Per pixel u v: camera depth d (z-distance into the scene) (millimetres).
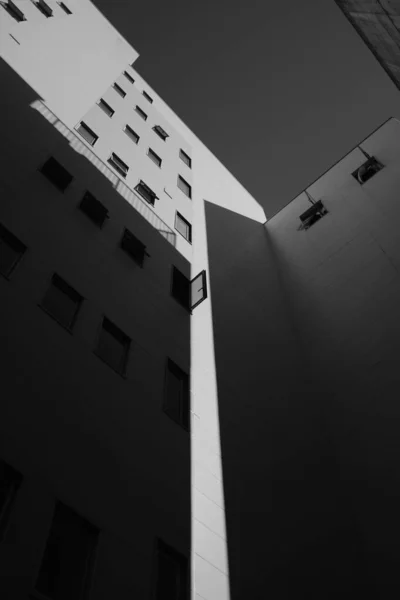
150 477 11344
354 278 25422
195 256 22656
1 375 9727
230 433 15578
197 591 10469
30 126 17812
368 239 26953
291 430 18438
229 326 20984
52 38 25016
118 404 11953
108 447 10797
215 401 16203
